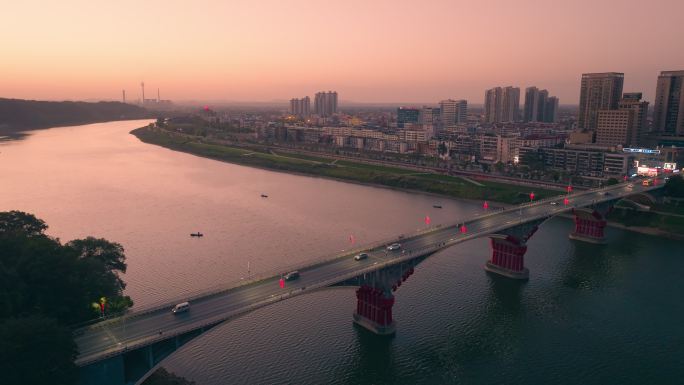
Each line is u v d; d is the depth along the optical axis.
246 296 115.50
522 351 128.25
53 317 95.94
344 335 133.88
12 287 94.81
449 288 166.62
